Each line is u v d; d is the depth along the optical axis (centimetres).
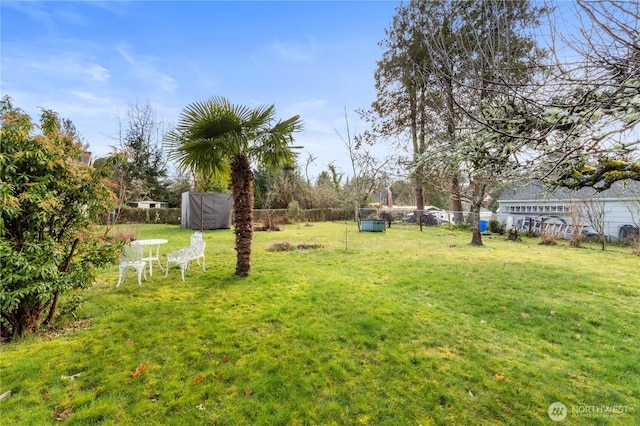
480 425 196
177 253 529
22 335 296
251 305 398
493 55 238
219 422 194
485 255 805
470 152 262
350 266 651
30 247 276
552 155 195
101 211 344
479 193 1011
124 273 511
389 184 1889
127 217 1650
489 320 367
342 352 283
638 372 260
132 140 2138
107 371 245
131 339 300
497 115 230
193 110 469
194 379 237
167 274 542
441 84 275
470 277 561
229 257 732
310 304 402
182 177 2167
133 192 1861
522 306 413
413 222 2031
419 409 210
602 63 167
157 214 1719
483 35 266
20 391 219
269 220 1622
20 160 267
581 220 1153
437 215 1869
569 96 185
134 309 378
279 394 223
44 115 324
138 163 2134
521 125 213
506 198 1708
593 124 178
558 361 275
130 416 197
